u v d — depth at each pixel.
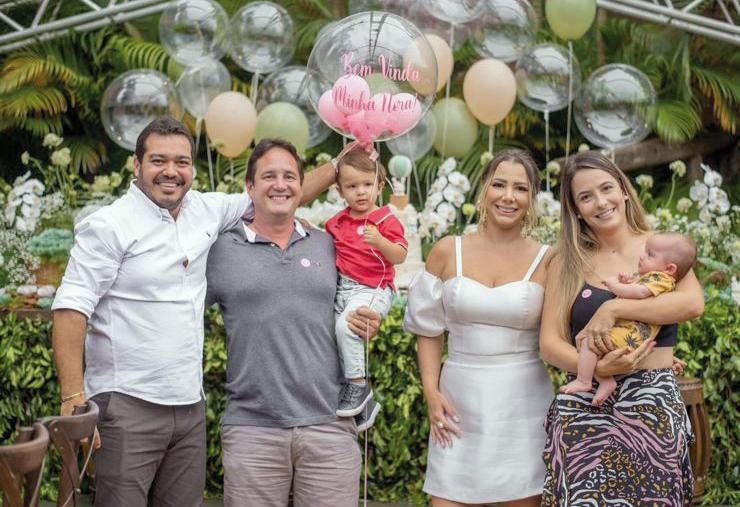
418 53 3.86
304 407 3.33
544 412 3.44
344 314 3.46
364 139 3.74
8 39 6.73
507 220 3.44
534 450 3.40
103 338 3.20
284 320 3.31
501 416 3.39
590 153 3.35
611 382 3.08
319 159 6.64
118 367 3.18
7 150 8.13
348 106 3.72
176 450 3.29
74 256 3.14
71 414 2.92
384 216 3.63
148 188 3.20
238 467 3.30
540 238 5.94
